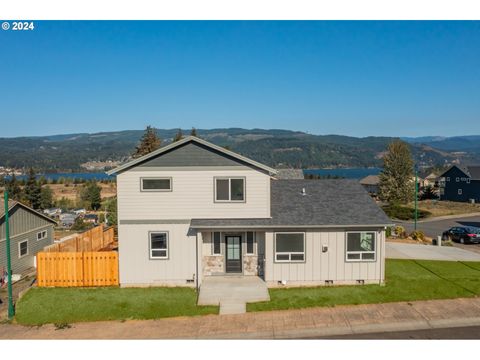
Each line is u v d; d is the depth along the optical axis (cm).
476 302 1708
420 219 5338
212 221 1958
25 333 1502
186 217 1984
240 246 2080
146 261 1980
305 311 1655
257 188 1986
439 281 1994
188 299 1805
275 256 1958
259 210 1989
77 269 1989
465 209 6166
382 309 1652
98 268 1989
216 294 1828
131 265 1977
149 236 1975
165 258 1980
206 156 1984
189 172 1978
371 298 1773
